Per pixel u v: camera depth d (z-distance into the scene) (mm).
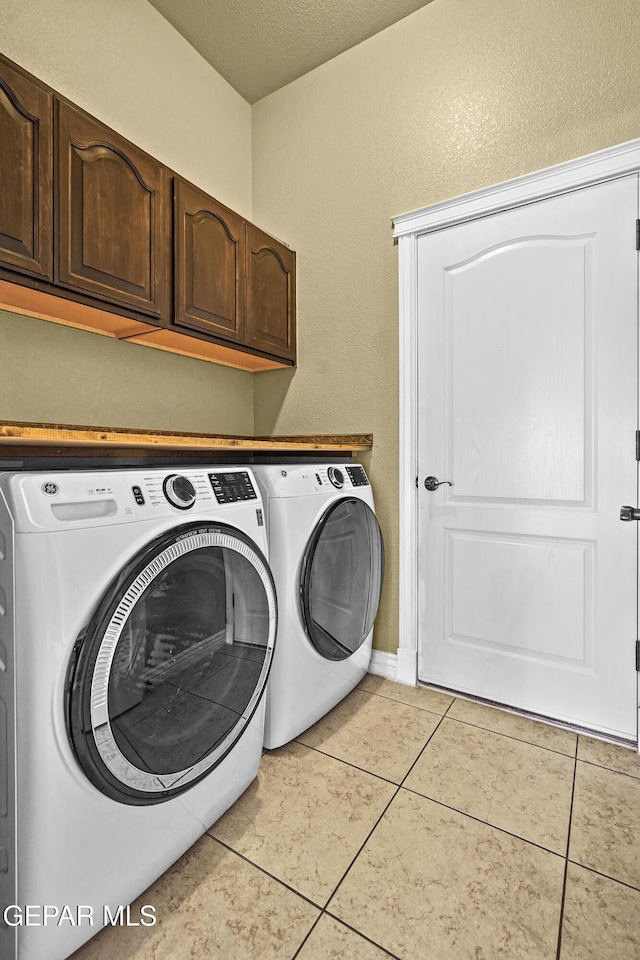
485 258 1912
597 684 1718
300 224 2484
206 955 955
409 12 2078
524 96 1815
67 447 1256
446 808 1344
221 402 2525
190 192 1941
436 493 2053
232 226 2148
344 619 1827
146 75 2088
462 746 1638
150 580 989
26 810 850
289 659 1557
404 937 989
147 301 1770
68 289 1516
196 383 2383
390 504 2184
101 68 1902
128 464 1390
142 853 1045
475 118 1928
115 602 922
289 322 2484
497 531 1906
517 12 1825
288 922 1021
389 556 2186
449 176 1996
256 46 2295
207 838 1239
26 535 833
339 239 2338
